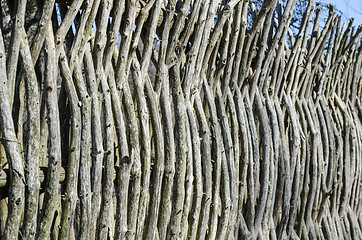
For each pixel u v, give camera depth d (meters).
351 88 3.81
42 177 1.86
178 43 2.42
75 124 1.91
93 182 2.00
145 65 2.27
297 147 3.11
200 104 2.53
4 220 1.97
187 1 2.36
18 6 1.72
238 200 2.76
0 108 1.66
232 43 2.66
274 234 3.02
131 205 2.14
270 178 2.91
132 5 2.12
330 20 3.34
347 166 3.61
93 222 2.00
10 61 1.71
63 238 1.90
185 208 2.42
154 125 2.26
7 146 1.67
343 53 3.54
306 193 3.25
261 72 2.91
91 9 1.97
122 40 2.12
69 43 2.10
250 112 2.83
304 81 3.27
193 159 2.46
